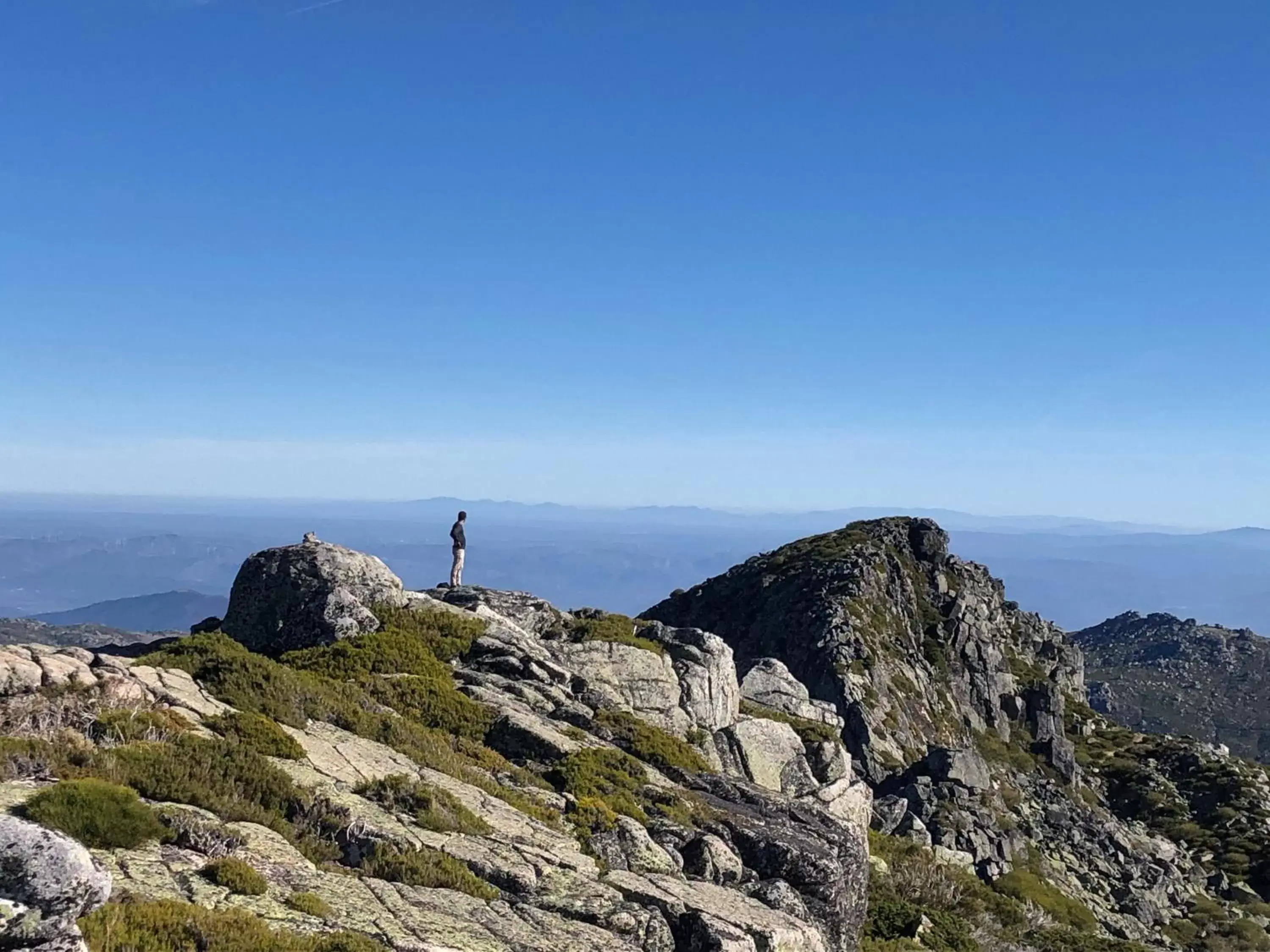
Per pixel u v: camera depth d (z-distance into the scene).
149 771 15.80
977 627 102.38
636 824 22.62
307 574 32.88
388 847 16.39
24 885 8.35
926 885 44.03
